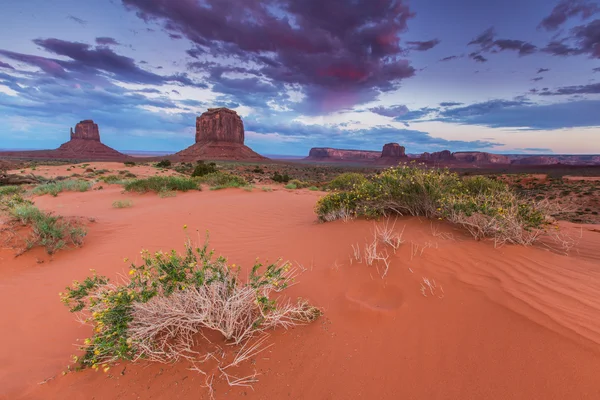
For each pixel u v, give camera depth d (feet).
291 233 19.03
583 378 5.95
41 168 120.98
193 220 24.66
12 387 6.74
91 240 18.99
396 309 8.82
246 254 15.56
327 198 22.81
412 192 18.40
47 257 15.83
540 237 15.17
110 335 6.82
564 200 78.28
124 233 20.79
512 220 13.82
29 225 17.49
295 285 11.18
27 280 13.16
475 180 22.86
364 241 14.69
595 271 10.91
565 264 11.50
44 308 10.66
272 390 6.39
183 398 6.23
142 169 131.34
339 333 8.12
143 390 6.47
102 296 7.51
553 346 6.83
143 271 8.05
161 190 43.75
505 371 6.39
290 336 8.08
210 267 8.44
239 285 8.95
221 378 6.70
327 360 7.18
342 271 11.71
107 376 6.91
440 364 6.79
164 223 23.61
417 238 14.14
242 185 55.62
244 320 8.35
